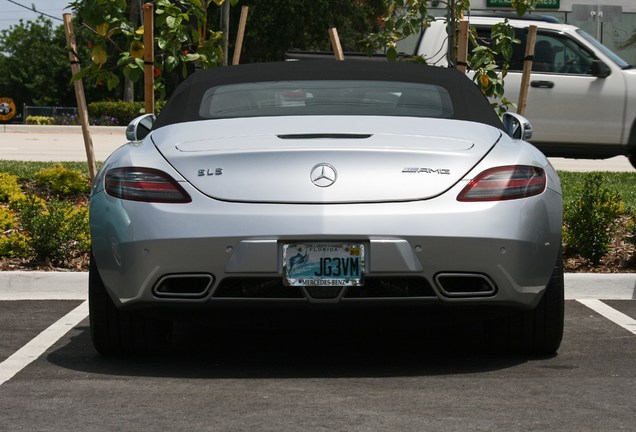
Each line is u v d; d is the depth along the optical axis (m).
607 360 5.74
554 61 15.08
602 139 15.12
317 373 5.38
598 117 15.05
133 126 6.39
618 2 29.41
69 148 23.41
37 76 85.62
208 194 5.10
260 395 4.87
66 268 8.63
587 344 6.21
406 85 6.15
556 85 14.99
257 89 6.12
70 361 5.70
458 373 5.39
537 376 5.31
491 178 5.17
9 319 7.03
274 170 5.10
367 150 5.12
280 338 6.38
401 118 5.70
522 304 5.29
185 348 6.08
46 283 8.04
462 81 6.33
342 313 5.12
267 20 46.28
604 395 4.88
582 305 7.72
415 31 10.79
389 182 5.07
